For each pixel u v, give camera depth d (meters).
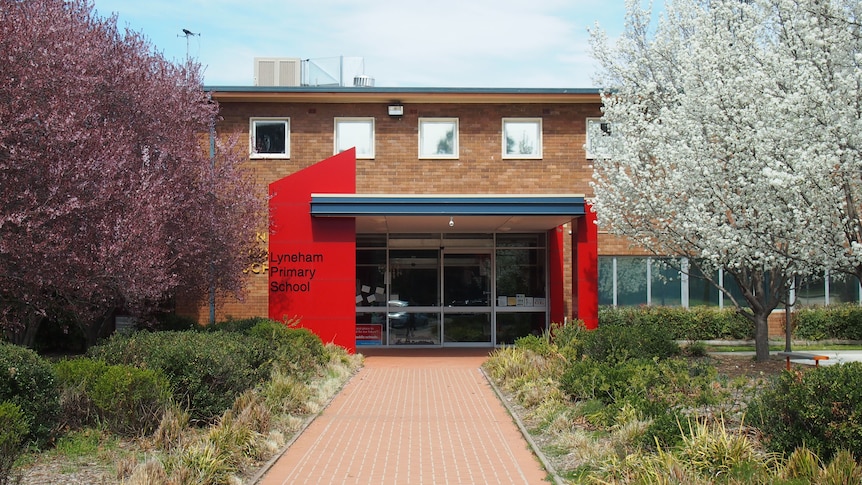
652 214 16.67
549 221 20.27
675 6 18.27
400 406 12.98
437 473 8.58
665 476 7.13
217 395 10.73
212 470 7.80
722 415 9.09
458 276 22.98
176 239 15.27
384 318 22.83
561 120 23.06
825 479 6.80
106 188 12.18
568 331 17.27
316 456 9.39
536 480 8.26
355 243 20.73
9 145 11.46
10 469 7.59
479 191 22.86
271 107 22.84
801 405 7.88
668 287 23.66
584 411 10.77
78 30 13.75
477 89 22.38
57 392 9.38
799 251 13.12
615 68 18.91
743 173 14.35
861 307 23.34
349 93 22.36
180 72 17.19
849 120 11.90
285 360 14.28
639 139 17.39
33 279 11.66
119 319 20.02
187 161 15.88
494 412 12.44
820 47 12.72
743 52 15.04
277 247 19.36
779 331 23.20
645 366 11.44
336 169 19.50
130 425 9.55
